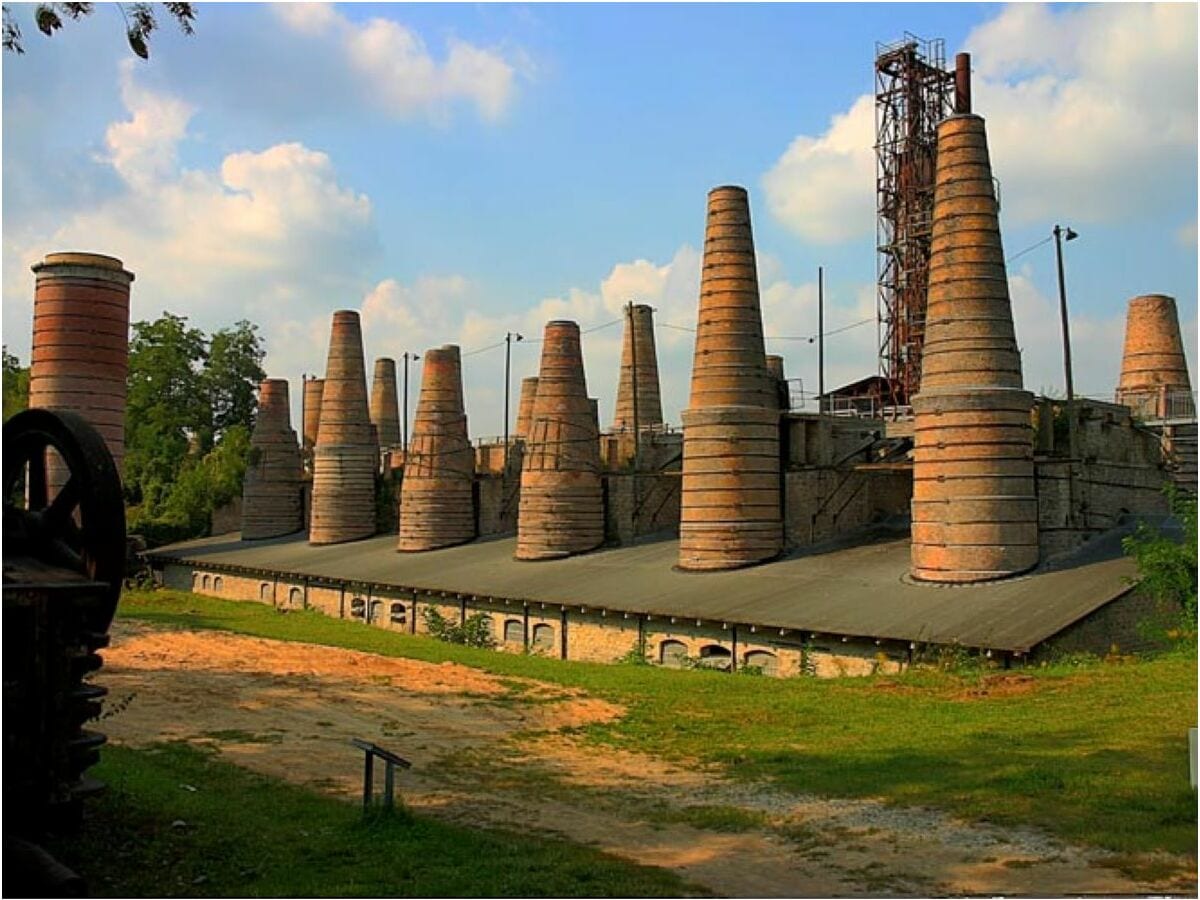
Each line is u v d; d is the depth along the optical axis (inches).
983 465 1090.7
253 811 510.6
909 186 1942.7
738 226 1387.8
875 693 852.0
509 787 609.9
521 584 1518.2
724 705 847.7
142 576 2111.2
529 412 2315.5
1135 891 405.1
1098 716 700.0
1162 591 979.9
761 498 1370.6
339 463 2240.4
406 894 389.4
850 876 438.9
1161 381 1563.7
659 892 411.5
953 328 1112.2
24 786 369.4
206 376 3056.1
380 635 1321.4
